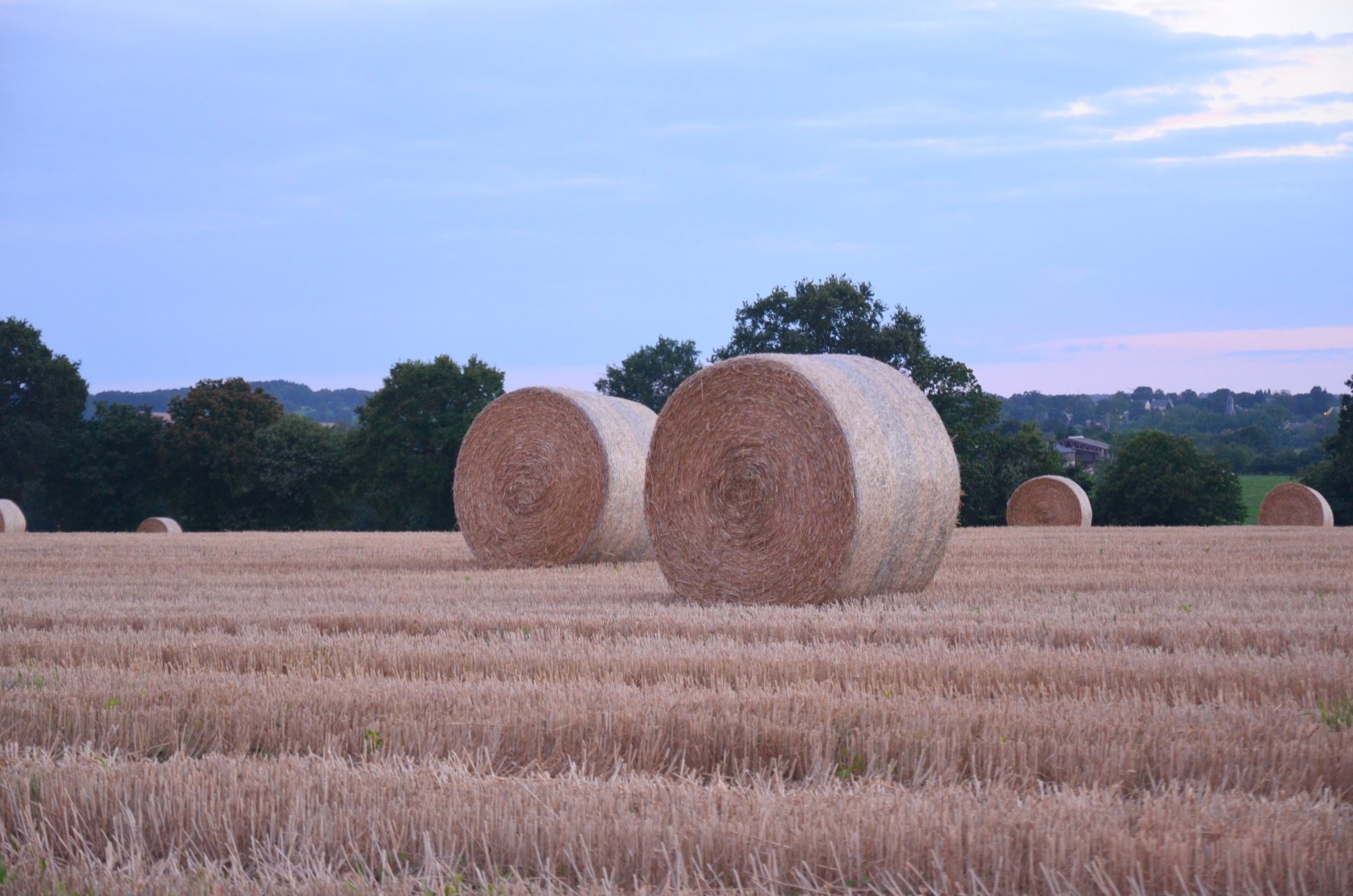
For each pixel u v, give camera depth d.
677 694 6.87
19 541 27.14
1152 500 53.47
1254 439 101.94
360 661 8.40
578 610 11.34
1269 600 11.47
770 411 12.66
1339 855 4.16
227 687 7.28
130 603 12.31
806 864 4.30
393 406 54.06
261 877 4.39
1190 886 4.11
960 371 53.47
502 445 18.17
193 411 55.69
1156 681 7.25
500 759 5.98
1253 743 5.61
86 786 5.18
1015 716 6.18
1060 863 4.23
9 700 6.87
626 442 18.00
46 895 4.20
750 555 12.78
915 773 5.52
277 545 24.83
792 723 6.16
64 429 55.97
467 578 15.33
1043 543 22.08
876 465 12.35
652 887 4.28
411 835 4.69
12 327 55.03
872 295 56.97
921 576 13.09
